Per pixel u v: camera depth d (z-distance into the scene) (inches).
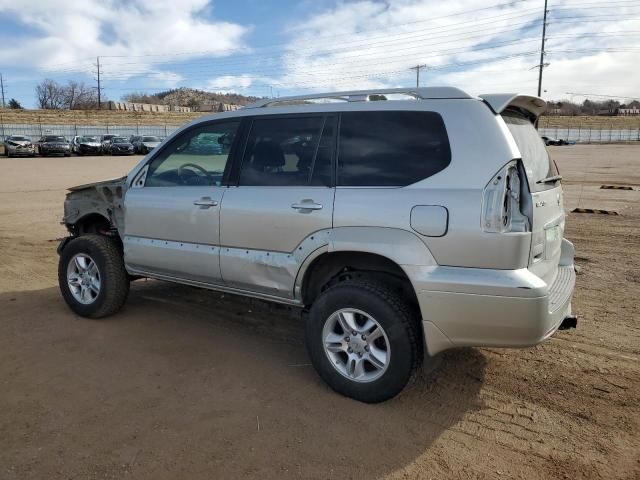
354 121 139.3
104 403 134.3
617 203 502.6
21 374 150.4
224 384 145.1
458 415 130.5
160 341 175.3
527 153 131.9
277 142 151.3
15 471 107.5
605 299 215.5
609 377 149.5
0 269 269.3
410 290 133.6
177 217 167.3
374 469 109.3
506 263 116.0
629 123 3636.8
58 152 1456.7
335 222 134.6
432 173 125.4
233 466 109.7
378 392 131.3
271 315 201.8
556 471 109.3
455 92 129.6
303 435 120.7
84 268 195.6
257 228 148.6
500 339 119.0
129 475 106.8
